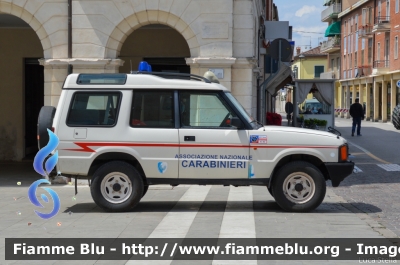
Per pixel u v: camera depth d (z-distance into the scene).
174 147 9.87
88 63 14.75
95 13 14.81
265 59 30.23
